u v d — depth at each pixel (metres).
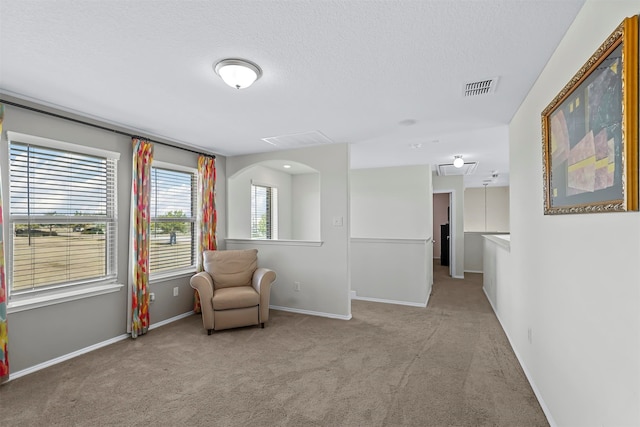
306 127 3.35
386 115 2.96
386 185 6.08
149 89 2.35
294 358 2.81
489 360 2.75
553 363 1.85
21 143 2.55
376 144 4.16
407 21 1.54
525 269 2.49
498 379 2.42
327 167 4.13
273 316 4.07
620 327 1.17
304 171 6.39
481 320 3.89
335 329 3.57
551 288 1.88
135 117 2.98
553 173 1.77
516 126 2.83
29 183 2.60
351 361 2.74
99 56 1.87
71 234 2.90
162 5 1.41
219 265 3.93
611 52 1.15
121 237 3.29
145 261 3.41
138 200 3.34
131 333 3.28
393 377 2.46
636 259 1.07
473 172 6.69
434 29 1.61
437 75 2.13
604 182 1.22
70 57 1.88
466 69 2.04
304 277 4.23
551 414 1.88
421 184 5.83
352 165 5.85
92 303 3.01
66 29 1.59
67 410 2.04
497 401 2.12
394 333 3.44
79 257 2.96
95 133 3.06
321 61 1.94
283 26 1.58
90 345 2.98
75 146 2.88
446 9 1.45
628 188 1.04
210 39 1.69
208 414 2.00
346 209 4.00
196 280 3.43
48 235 2.73
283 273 4.38
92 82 2.22
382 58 1.90
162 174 3.87
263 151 4.48
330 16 1.49
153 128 3.36
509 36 1.68
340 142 4.03
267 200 6.09
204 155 4.30
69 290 2.87
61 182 2.82
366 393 2.23
